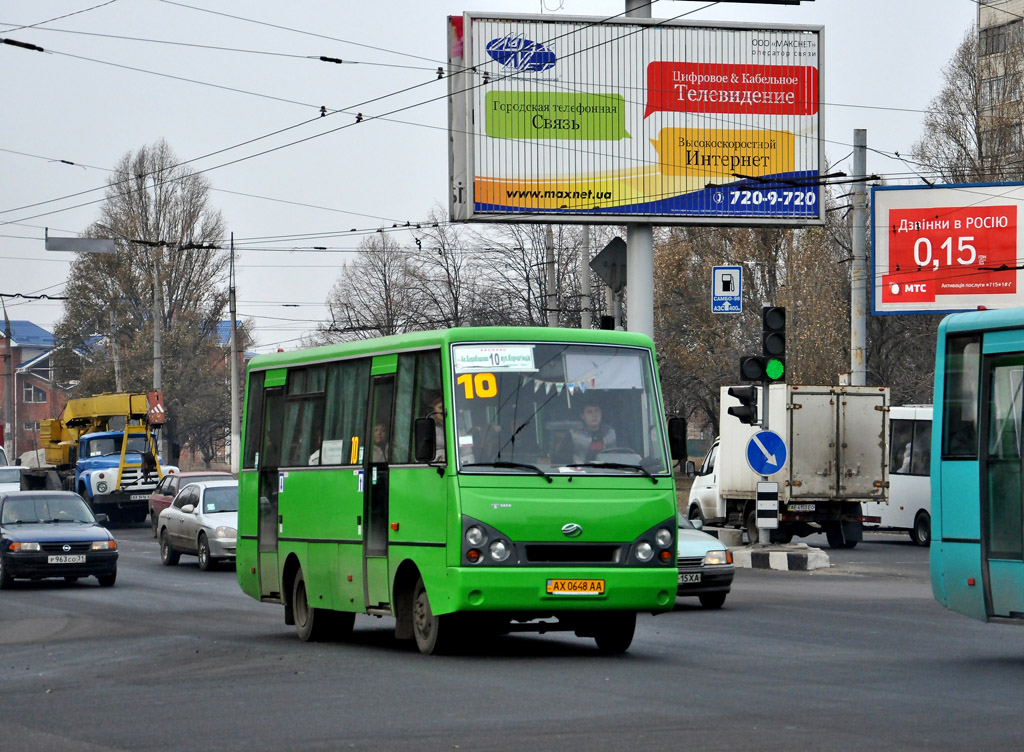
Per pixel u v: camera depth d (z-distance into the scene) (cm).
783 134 5738
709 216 5694
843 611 3509
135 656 2698
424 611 2553
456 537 2403
